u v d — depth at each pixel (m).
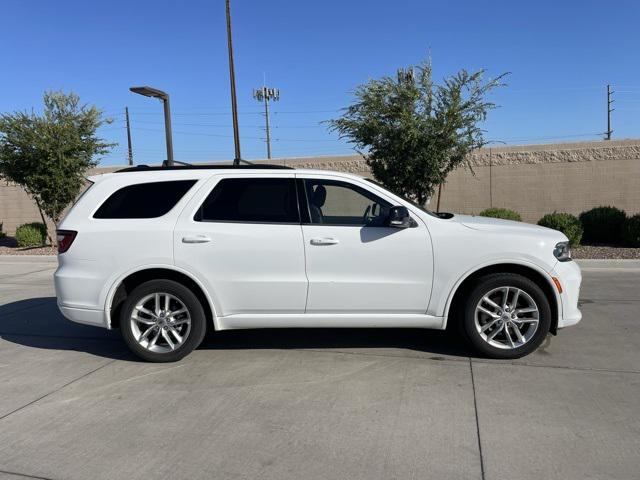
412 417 3.96
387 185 12.46
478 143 12.16
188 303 5.18
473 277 5.20
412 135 11.63
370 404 4.21
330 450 3.51
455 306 5.30
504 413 4.00
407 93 11.75
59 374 5.03
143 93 15.16
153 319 5.24
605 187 15.47
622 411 4.00
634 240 12.70
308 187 5.25
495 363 5.09
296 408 4.17
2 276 11.50
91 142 16.08
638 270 10.54
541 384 4.55
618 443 3.53
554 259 5.07
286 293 5.11
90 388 4.66
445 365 5.06
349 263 5.07
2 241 18.70
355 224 5.14
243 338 6.08
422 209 5.34
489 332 5.20
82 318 5.23
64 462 3.41
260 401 4.32
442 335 6.04
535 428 3.75
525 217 16.08
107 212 5.28
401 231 5.09
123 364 5.28
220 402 4.31
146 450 3.55
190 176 5.33
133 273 5.21
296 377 4.84
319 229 5.10
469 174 16.34
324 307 5.14
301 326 5.21
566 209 15.77
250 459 3.42
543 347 5.55
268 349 5.66
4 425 3.95
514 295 5.09
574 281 5.11
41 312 7.71
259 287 5.11
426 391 4.45
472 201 16.41
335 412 4.08
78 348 5.87
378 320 5.15
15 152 15.46
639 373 4.79
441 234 5.07
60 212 16.50
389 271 5.08
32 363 5.37
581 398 4.25
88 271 5.18
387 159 12.19
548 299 5.20
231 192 5.26
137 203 5.28
